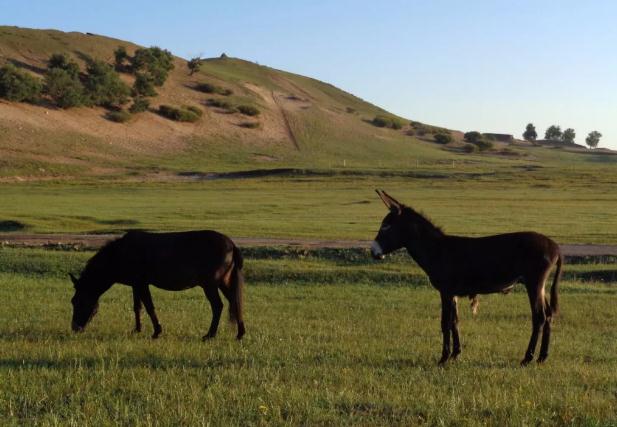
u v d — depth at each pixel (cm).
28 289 1875
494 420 772
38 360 1048
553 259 1086
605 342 1288
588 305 1692
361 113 18462
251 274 2134
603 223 3778
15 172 8281
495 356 1146
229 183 7581
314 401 827
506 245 1094
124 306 1656
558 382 951
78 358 1057
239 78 17925
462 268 1106
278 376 945
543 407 820
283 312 1588
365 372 987
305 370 989
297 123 14625
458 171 8944
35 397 837
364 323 1452
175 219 3841
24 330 1323
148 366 1009
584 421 762
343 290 1939
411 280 2072
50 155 9381
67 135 10494
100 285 1304
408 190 6688
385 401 834
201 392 862
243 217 4066
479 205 5044
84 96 11819
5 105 10788
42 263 2208
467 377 973
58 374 943
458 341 1117
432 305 1719
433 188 6931
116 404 802
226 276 1251
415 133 16638
